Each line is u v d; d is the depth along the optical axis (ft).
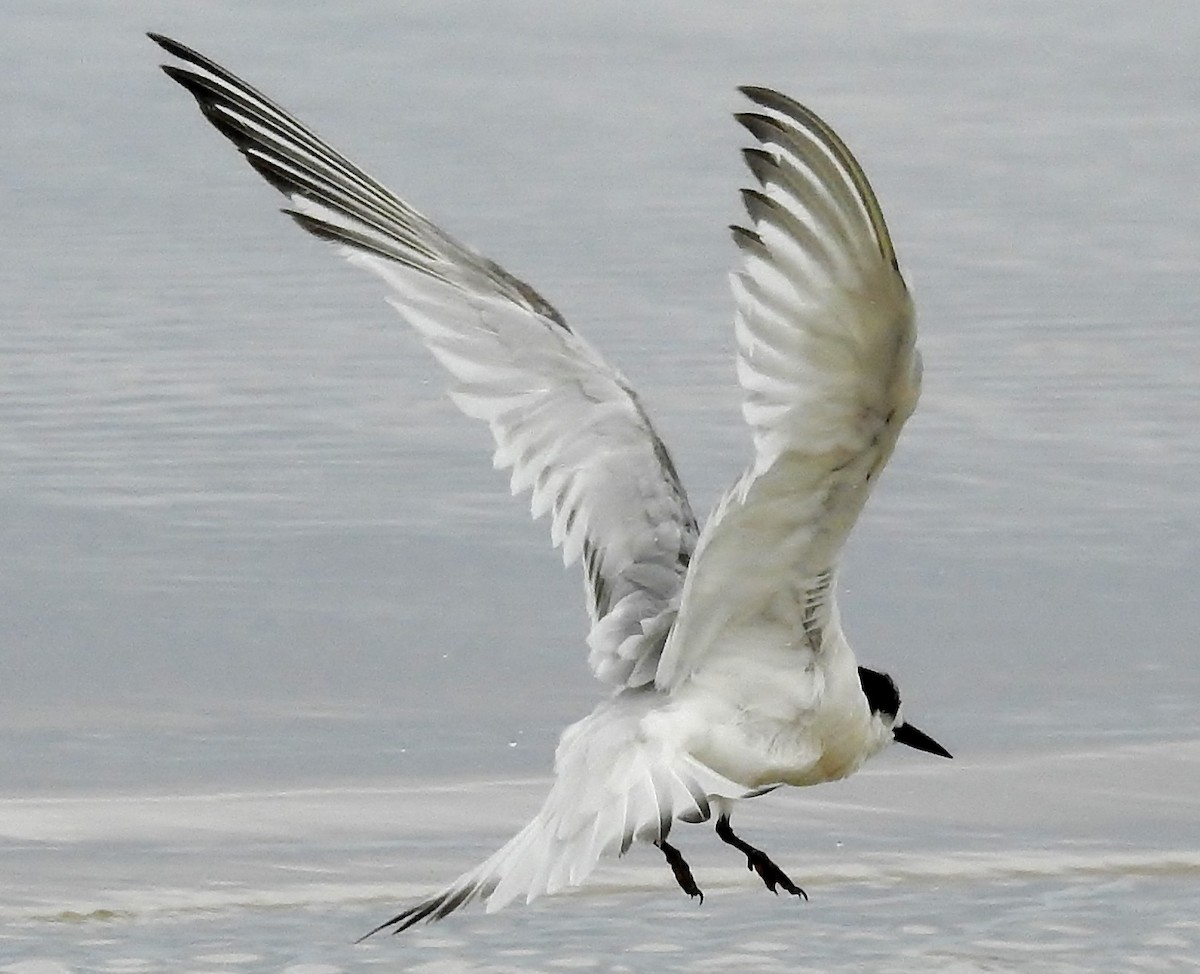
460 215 76.95
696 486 56.59
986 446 59.82
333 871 38.68
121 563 52.21
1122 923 37.01
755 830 40.63
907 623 50.70
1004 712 46.44
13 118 86.12
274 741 44.06
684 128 86.79
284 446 58.75
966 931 36.70
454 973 34.86
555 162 82.79
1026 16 102.27
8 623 49.11
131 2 100.01
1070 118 89.20
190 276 70.74
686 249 73.67
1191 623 50.78
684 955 35.63
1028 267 73.15
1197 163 83.76
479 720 45.37
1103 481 58.03
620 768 27.53
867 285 24.44
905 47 97.81
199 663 47.67
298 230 75.20
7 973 34.32
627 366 63.93
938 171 83.10
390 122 87.20
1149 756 44.27
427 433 59.88
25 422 59.47
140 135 84.64
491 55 95.25
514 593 51.55
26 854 38.78
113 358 64.03
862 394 25.45
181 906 37.11
